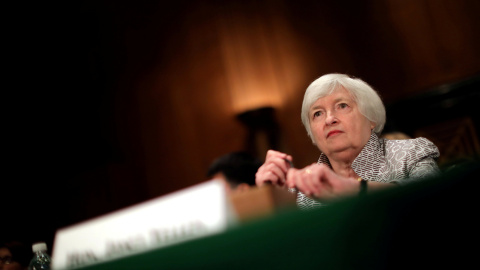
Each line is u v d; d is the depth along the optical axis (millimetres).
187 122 5871
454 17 5051
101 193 5953
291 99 5586
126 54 6168
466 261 584
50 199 6074
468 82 4871
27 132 6191
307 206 1315
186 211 805
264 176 1140
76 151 6105
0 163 6090
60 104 6219
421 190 595
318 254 585
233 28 5895
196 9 6039
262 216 602
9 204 6023
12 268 1836
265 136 5500
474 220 590
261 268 597
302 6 5699
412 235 588
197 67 5945
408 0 5250
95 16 6297
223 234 606
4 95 6223
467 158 868
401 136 2389
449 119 4938
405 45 5211
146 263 650
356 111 1319
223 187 794
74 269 708
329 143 1320
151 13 6160
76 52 6293
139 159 5934
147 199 5809
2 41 6262
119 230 866
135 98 6074
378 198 590
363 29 5410
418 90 5086
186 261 627
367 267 578
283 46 5707
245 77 5750
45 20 6309
